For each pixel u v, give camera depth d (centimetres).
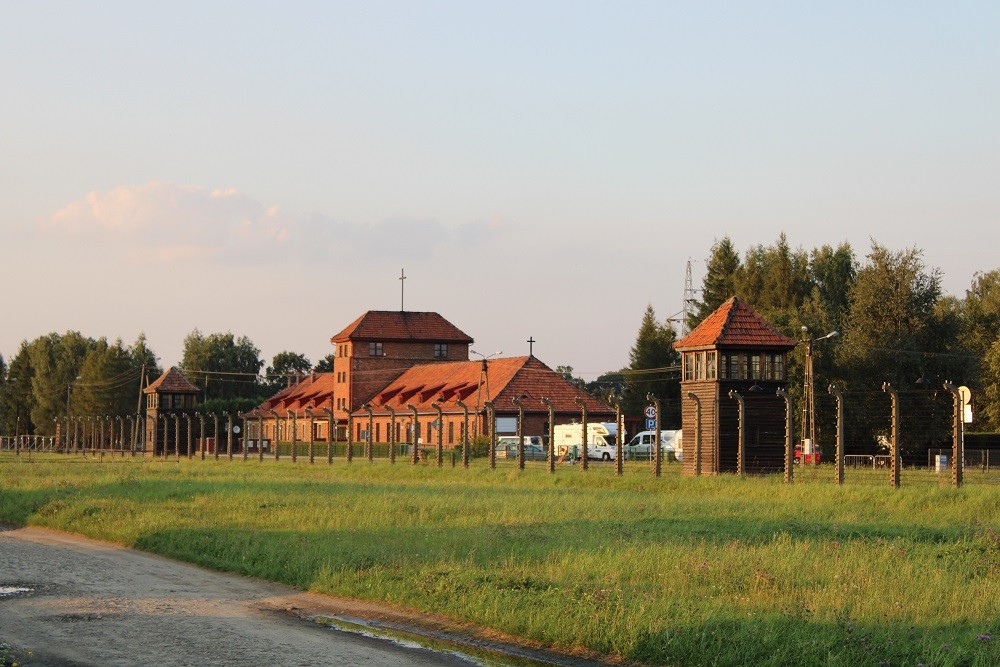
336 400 16912
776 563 2988
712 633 2245
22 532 4959
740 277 15750
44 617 2767
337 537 3919
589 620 2425
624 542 3541
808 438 9300
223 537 4131
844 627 2239
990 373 11431
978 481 6369
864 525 4078
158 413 17262
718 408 8256
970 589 2658
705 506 4884
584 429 7488
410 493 5866
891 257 11831
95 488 6575
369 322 16550
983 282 16925
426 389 14750
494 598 2702
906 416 10794
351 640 2503
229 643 2464
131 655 2339
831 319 12369
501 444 11706
